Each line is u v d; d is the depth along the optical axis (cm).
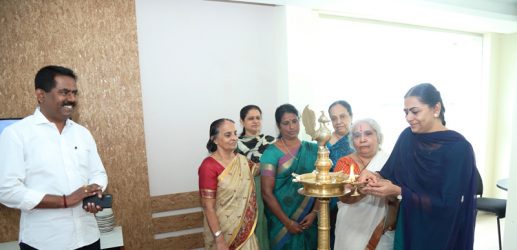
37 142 126
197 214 253
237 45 274
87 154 142
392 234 143
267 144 225
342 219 151
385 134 354
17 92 198
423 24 353
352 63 327
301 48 280
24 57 199
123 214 228
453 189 119
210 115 267
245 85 279
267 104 288
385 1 262
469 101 413
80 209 136
